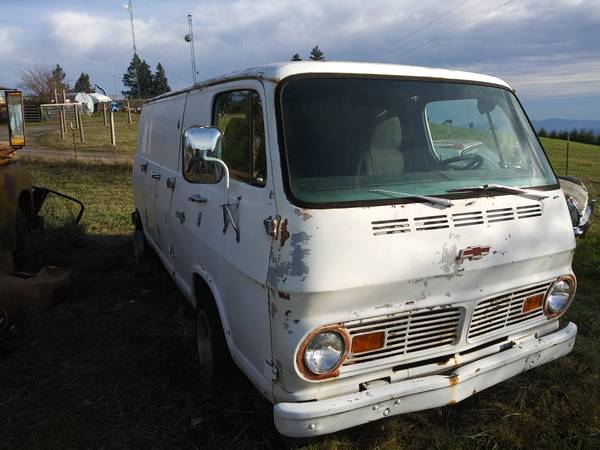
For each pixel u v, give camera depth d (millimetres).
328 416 2637
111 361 4328
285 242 2678
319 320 2680
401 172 3139
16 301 5125
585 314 5246
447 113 3451
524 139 3746
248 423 3494
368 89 3217
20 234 6430
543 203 3365
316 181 2840
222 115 3617
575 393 3891
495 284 3135
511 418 3582
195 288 4113
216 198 3494
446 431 3424
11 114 6551
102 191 12836
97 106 54000
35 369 4199
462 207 3014
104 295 5785
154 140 5691
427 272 2842
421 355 2977
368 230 2740
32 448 3270
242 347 3197
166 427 3484
